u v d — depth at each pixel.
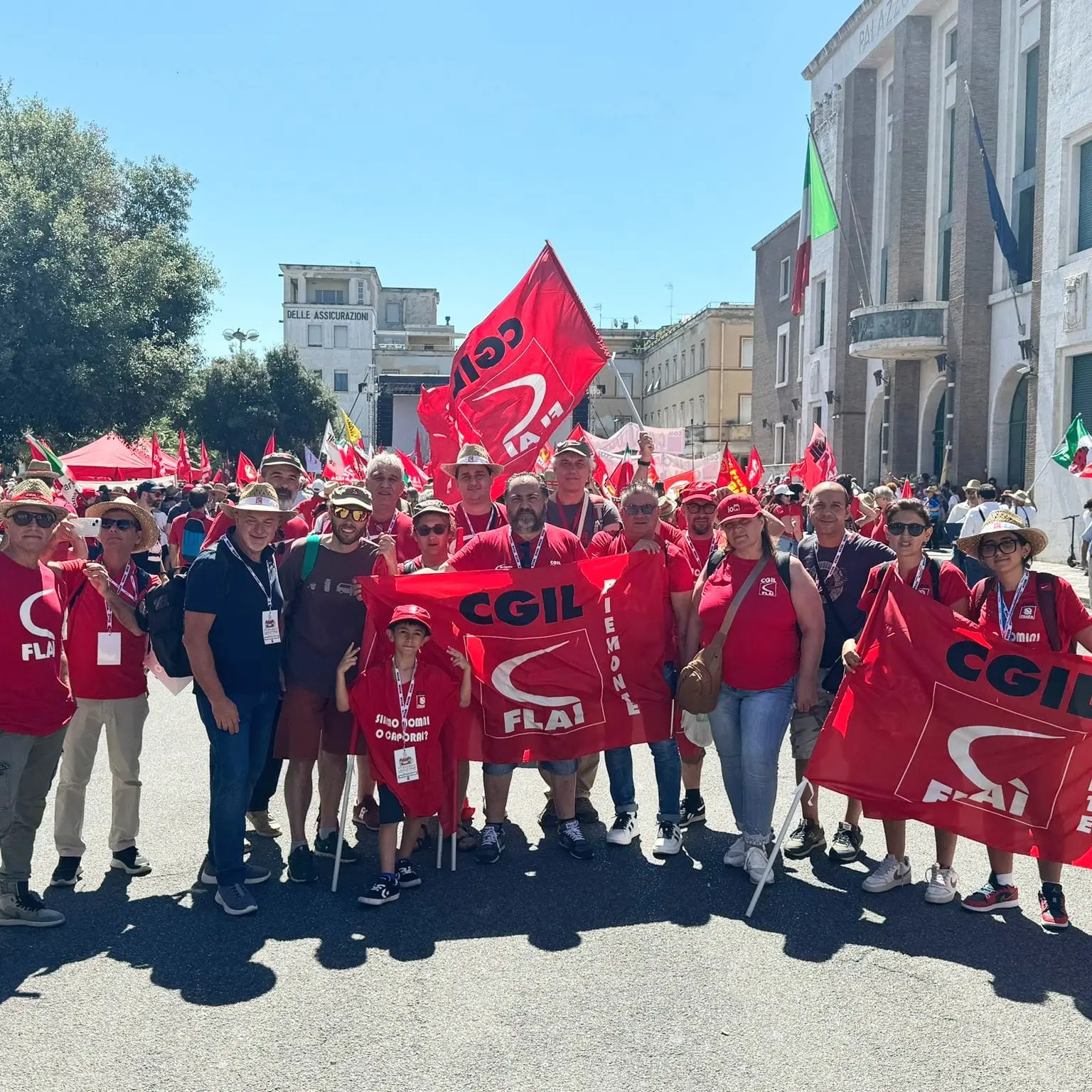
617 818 5.83
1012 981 4.13
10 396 28.03
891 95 33.81
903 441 31.73
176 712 9.33
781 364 43.72
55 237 27.72
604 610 5.66
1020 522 4.88
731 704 5.35
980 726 4.86
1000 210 25.09
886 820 5.10
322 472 22.66
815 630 5.21
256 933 4.59
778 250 44.25
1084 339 21.77
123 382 31.70
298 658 5.32
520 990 4.05
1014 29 26.19
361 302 84.25
